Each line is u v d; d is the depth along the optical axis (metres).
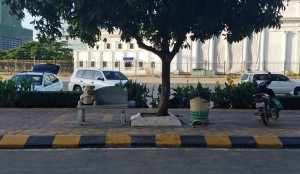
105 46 69.81
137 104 13.62
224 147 7.77
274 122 10.37
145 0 7.58
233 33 8.69
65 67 61.50
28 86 13.77
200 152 7.29
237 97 13.50
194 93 9.84
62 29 9.78
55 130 8.82
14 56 74.75
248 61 65.06
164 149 7.52
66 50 77.25
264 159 6.77
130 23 8.77
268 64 64.81
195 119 9.78
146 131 8.77
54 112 12.09
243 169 6.03
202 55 66.12
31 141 7.77
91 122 10.04
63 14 8.38
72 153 7.16
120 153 7.16
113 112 12.23
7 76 48.84
